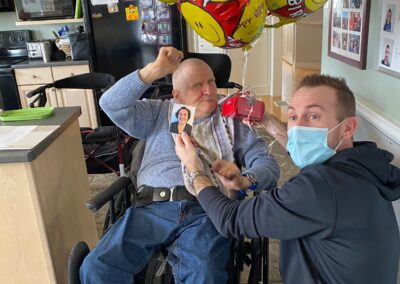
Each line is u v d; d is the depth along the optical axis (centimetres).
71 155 177
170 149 162
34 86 396
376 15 150
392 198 99
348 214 91
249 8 123
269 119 152
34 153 136
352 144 107
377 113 151
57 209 159
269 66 556
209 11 123
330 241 95
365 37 157
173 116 150
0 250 149
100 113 406
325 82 103
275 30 534
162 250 145
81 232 187
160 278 133
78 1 396
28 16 401
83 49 396
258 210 100
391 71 139
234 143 161
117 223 150
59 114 177
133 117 162
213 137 159
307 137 102
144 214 152
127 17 388
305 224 93
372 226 94
